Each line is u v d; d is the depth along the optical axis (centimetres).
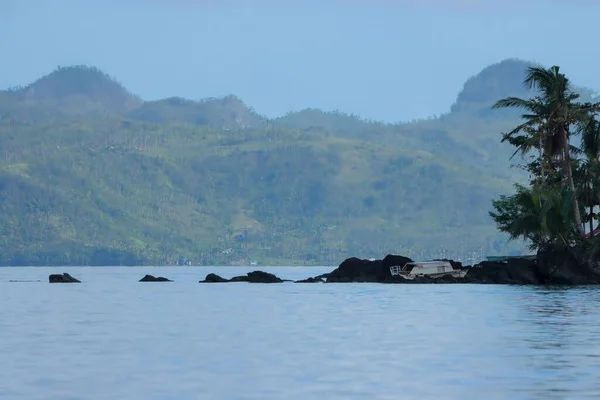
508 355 7794
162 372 6950
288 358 7769
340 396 5862
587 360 7425
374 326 10962
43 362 7531
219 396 5875
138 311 14212
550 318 11769
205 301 17212
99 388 6191
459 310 13538
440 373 6800
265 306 15350
